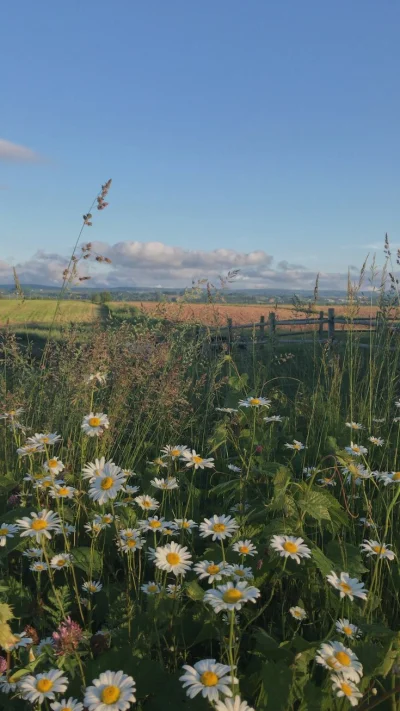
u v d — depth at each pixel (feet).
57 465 2.72
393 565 2.61
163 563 1.97
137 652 1.89
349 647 1.80
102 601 2.39
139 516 3.04
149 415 4.21
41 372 4.57
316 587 2.31
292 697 1.61
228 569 1.97
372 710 1.71
